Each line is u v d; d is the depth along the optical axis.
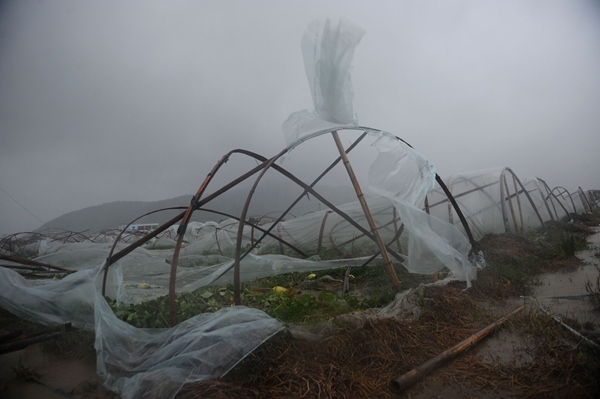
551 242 11.39
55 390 4.06
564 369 3.81
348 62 5.80
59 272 9.38
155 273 10.05
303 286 8.51
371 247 11.17
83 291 6.06
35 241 21.58
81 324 5.79
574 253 9.48
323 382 3.75
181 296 6.13
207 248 14.30
